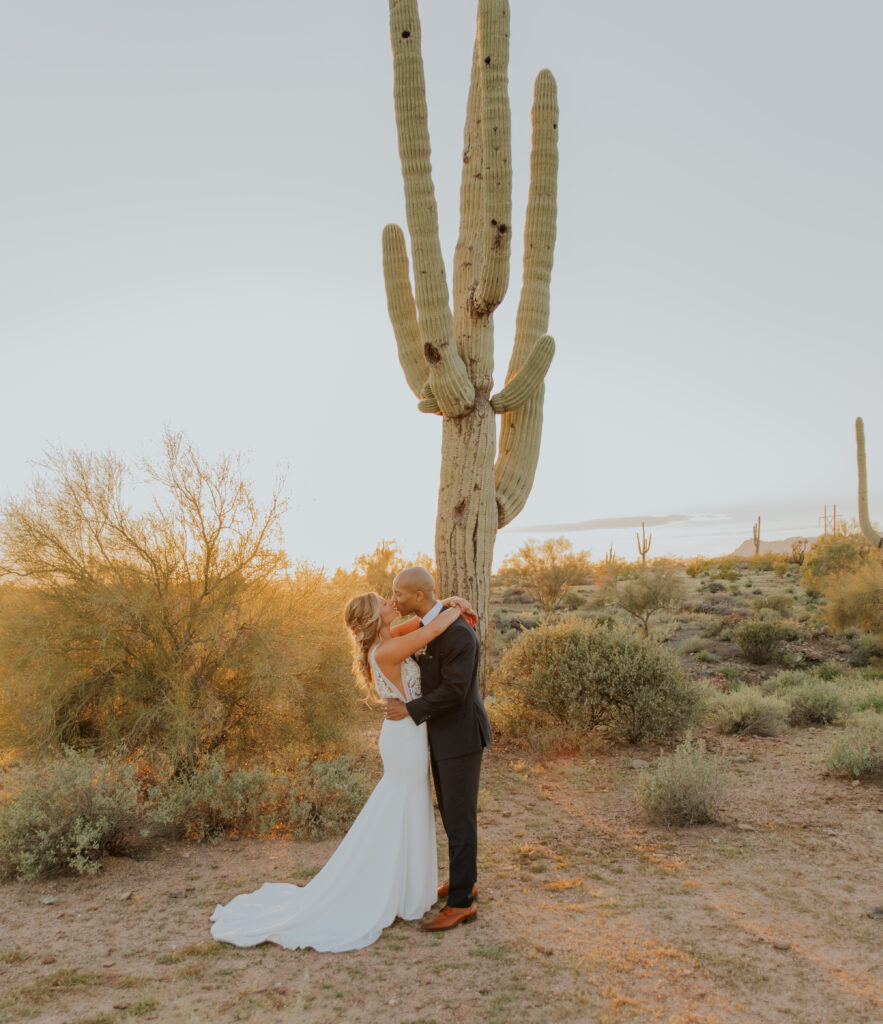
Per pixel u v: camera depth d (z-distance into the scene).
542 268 8.29
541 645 8.72
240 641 6.35
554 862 4.70
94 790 4.82
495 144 7.18
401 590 3.91
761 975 3.20
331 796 5.44
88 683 6.17
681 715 8.21
